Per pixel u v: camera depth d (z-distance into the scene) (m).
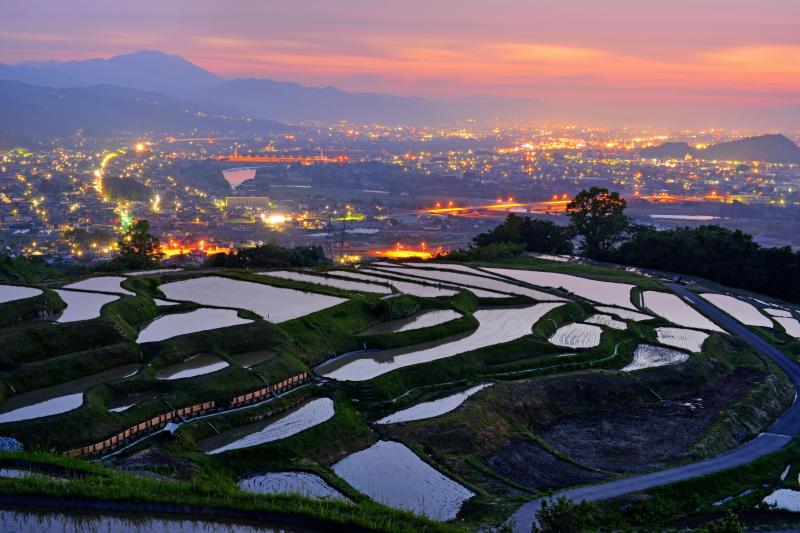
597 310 91.00
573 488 45.91
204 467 42.41
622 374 66.50
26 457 36.53
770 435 59.88
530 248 153.12
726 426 58.47
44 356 54.44
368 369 62.25
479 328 77.44
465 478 46.28
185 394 50.31
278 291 81.75
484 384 62.47
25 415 44.47
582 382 64.06
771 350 82.31
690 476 48.66
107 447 43.69
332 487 42.06
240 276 88.19
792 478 51.56
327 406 54.16
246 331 63.34
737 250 124.31
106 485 34.09
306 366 61.03
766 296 117.31
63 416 43.72
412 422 53.09
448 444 50.91
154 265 115.88
